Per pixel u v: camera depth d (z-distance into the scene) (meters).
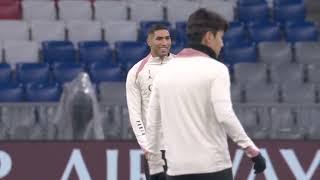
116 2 51.16
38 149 32.41
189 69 16.22
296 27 49.62
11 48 47.09
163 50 22.47
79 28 48.91
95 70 44.41
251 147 15.87
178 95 16.23
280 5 51.94
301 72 44.44
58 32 48.88
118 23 48.97
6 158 32.28
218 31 16.28
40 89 42.09
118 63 45.72
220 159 16.08
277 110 34.91
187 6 50.59
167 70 16.47
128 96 22.80
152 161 21.30
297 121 34.78
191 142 16.12
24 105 34.75
